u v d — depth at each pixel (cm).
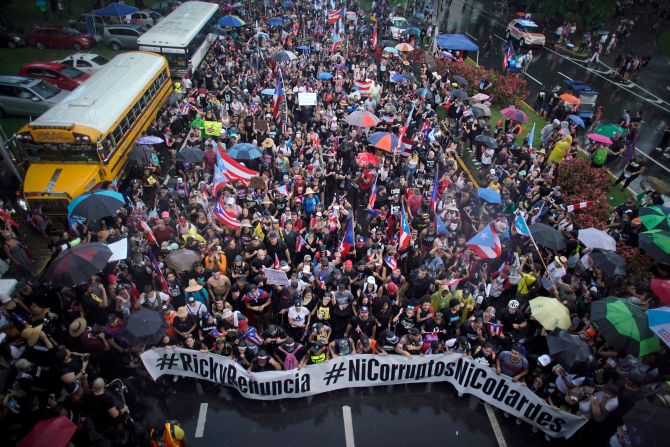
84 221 1149
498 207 1307
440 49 2930
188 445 812
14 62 2586
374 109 2023
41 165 1355
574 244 1198
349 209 1283
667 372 870
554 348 796
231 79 2308
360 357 876
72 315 922
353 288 1026
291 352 856
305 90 2039
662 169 1889
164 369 891
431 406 902
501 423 876
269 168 1525
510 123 1994
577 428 808
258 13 3803
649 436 643
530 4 3944
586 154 1928
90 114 1411
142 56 1978
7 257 1181
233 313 882
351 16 3800
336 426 858
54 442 612
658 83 2859
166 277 1014
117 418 747
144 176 1443
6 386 792
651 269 1171
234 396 902
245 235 1080
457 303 928
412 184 1457
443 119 2211
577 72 3019
